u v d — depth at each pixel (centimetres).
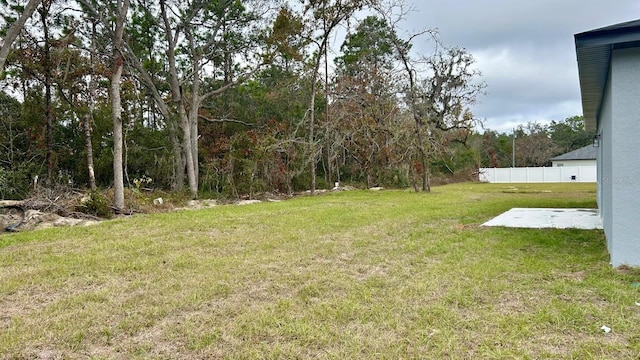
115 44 1084
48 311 320
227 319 298
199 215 937
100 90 1638
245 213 966
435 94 1959
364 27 1708
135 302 338
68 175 1602
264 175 1602
